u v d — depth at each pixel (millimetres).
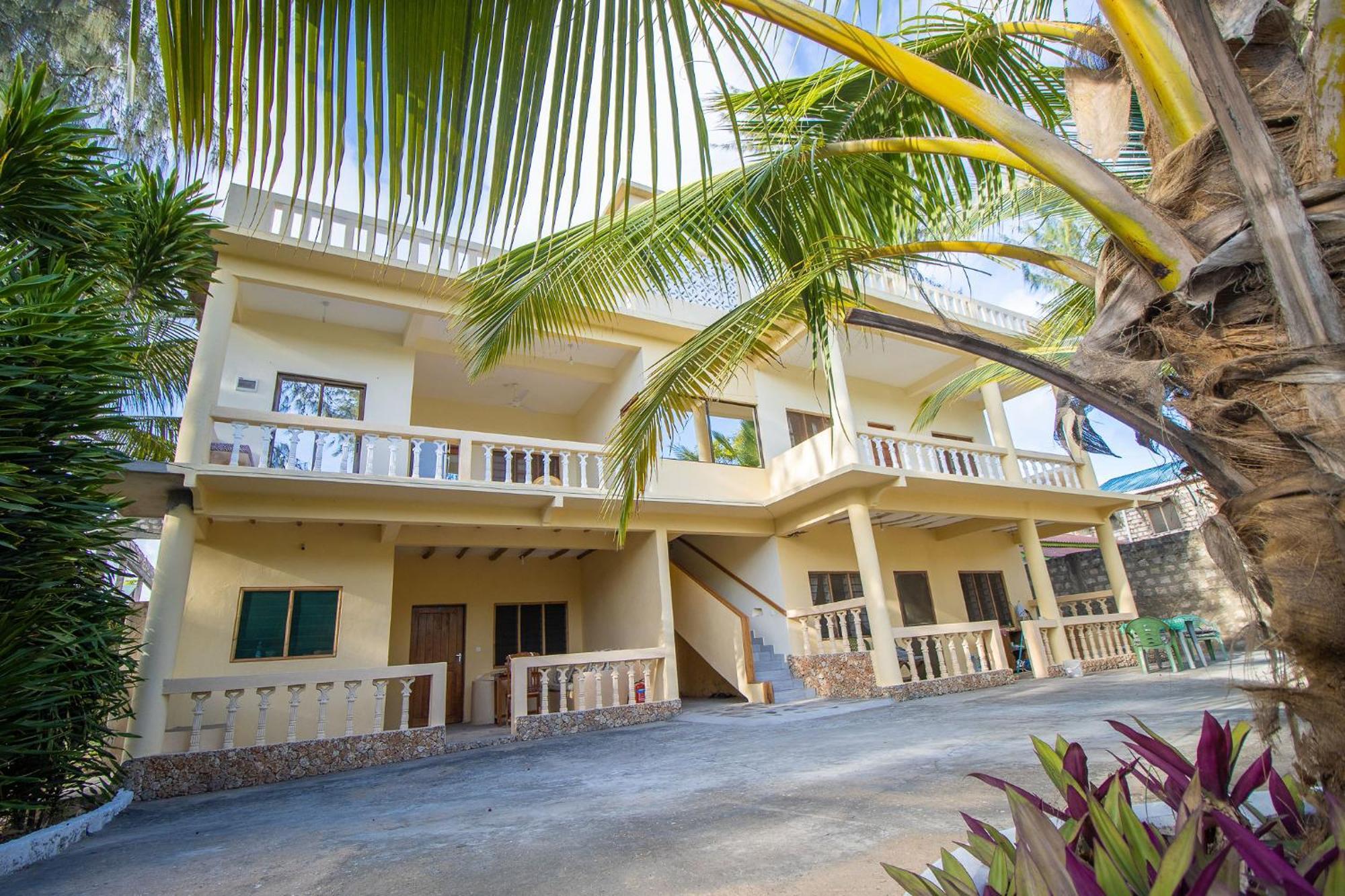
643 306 11531
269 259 8836
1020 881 1089
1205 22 1447
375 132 1471
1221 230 1531
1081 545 17594
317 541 9461
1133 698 7102
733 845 3158
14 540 4125
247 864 3574
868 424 14172
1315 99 1438
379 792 5645
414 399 12742
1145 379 1590
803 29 1799
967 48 3062
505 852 3406
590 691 10445
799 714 8672
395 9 1409
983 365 7133
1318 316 1320
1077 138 2318
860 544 10414
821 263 3125
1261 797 2023
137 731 6754
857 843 3008
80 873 3605
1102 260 1856
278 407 9656
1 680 3844
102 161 5199
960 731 5984
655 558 10859
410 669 8102
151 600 7273
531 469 9859
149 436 9102
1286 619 1259
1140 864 1165
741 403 12633
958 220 4902
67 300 4348
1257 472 1396
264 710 7262
